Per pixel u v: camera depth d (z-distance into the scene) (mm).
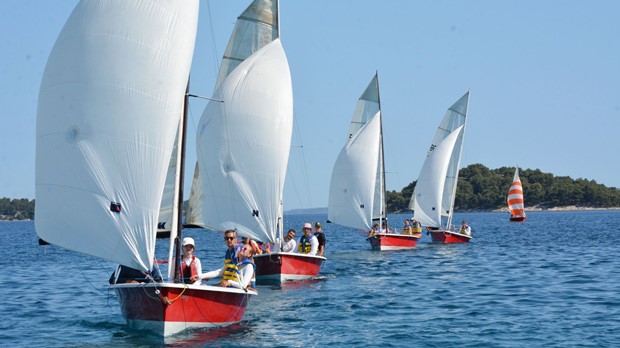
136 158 14711
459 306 19891
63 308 20516
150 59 14922
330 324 17172
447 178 50812
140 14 14969
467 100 50469
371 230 43094
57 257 44438
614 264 31766
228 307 16281
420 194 50719
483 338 15484
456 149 50656
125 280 16312
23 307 20781
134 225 14664
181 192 16250
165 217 19016
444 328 16641
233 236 16766
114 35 14812
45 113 14867
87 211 14539
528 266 31516
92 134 14602
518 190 95312
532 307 19516
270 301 20969
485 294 22266
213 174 25797
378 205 44969
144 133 14789
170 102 15094
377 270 30672
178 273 15648
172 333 15359
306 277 26422
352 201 42812
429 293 22688
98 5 14938
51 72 14914
